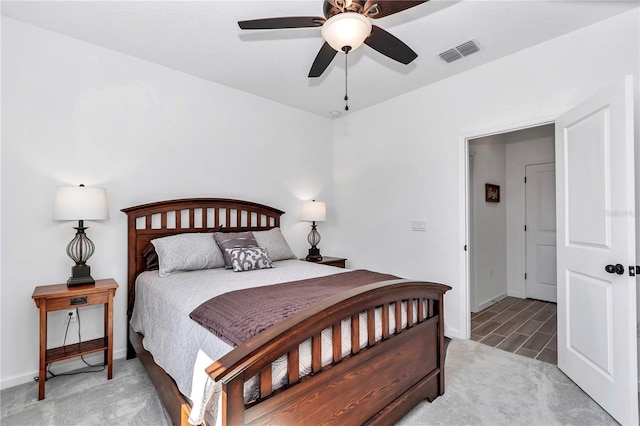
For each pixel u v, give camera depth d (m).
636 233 2.05
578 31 2.33
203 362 1.32
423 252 3.34
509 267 4.77
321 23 1.66
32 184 2.27
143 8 2.08
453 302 3.08
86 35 2.41
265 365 1.11
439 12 2.12
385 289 1.59
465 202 3.03
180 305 1.74
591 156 2.01
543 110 2.51
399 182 3.60
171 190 2.96
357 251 4.08
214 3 2.04
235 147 3.42
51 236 2.34
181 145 3.02
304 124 4.10
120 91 2.67
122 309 2.64
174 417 1.57
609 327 1.84
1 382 2.12
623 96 1.75
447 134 3.14
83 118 2.49
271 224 3.76
